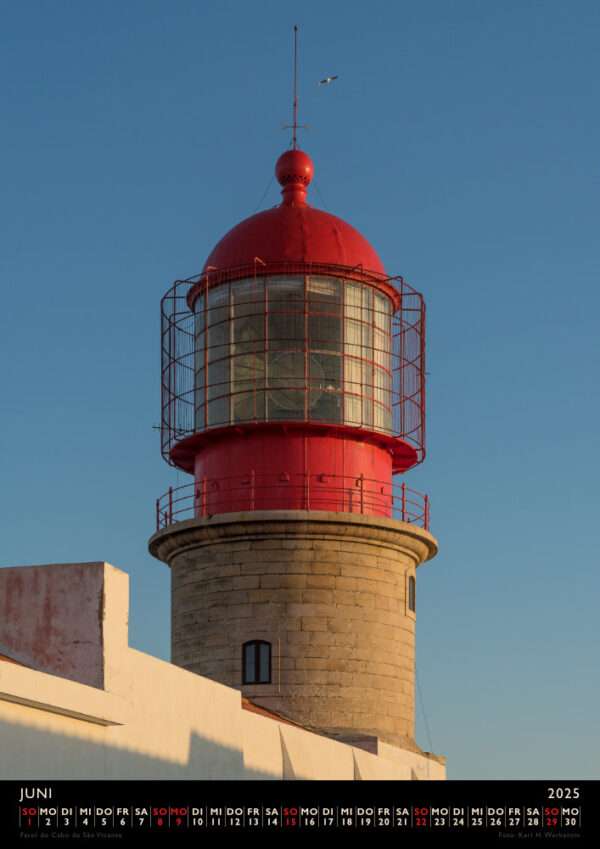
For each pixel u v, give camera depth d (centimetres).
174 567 4788
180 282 4869
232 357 4706
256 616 4575
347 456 4672
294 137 5041
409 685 4750
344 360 4706
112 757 2731
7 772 2388
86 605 2723
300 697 4528
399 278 4862
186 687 3095
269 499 4612
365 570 4638
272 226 4778
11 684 2331
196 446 4794
